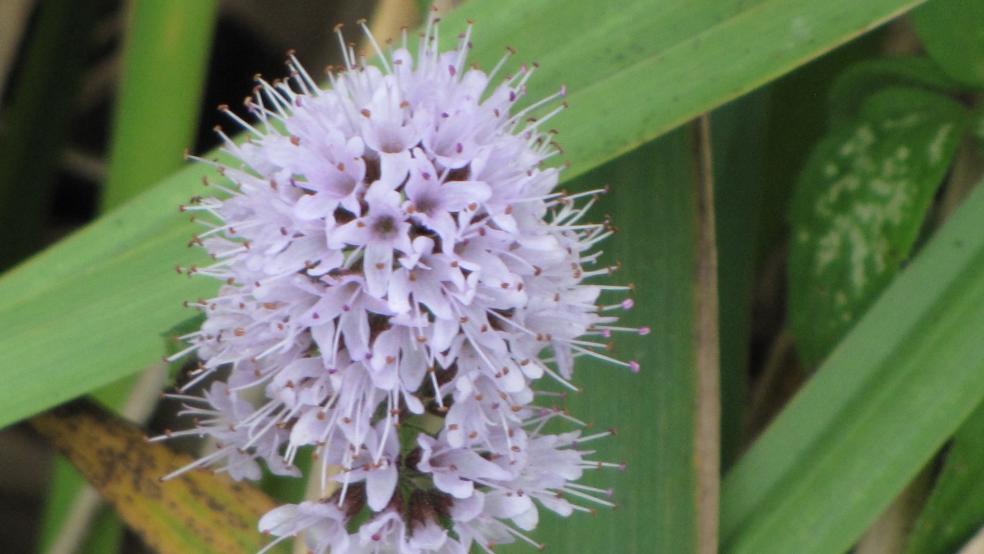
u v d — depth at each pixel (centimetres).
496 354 16
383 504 16
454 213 16
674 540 17
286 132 17
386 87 16
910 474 17
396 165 16
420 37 17
